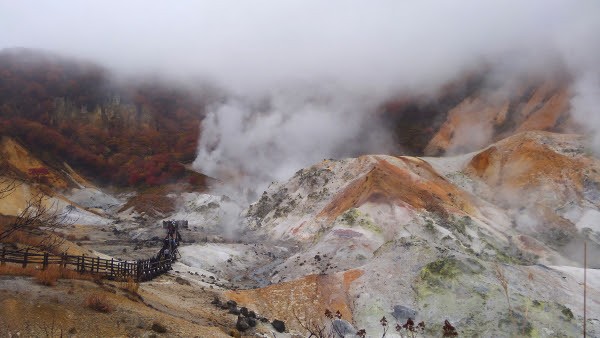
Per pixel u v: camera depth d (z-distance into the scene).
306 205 71.06
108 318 16.41
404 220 48.75
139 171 112.81
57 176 93.06
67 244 31.11
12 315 14.55
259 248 54.25
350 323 25.78
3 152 88.12
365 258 40.34
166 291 26.62
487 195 65.25
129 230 66.62
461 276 26.48
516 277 27.22
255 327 22.53
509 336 22.28
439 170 73.69
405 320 25.06
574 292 27.69
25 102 118.69
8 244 23.16
